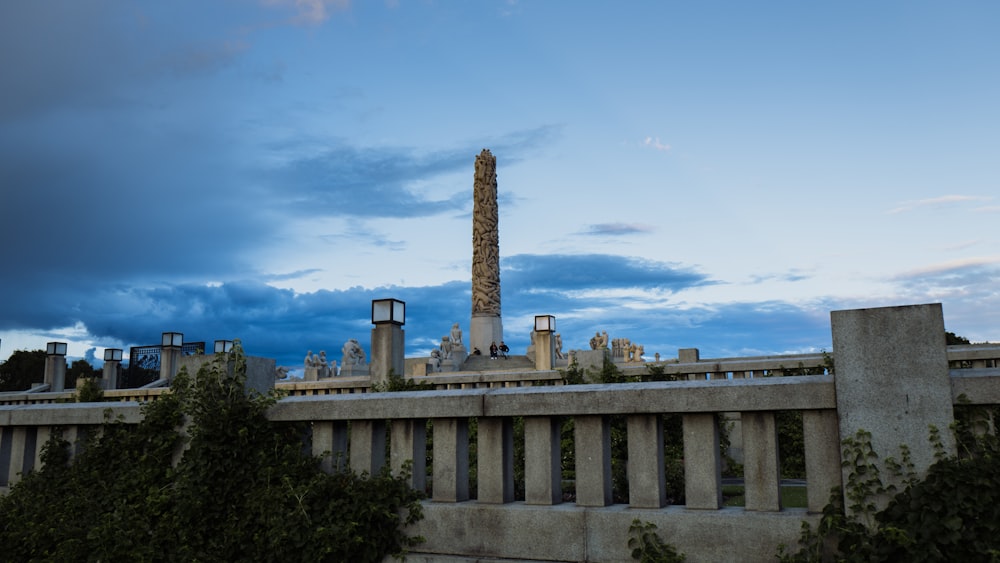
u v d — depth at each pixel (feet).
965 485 19.07
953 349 47.73
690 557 22.39
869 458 20.65
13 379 226.79
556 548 24.02
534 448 25.26
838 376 21.25
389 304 68.28
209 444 28.37
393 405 26.86
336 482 26.84
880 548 19.57
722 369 55.01
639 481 23.84
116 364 130.31
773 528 21.62
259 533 26.58
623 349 194.90
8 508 32.58
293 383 72.69
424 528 25.98
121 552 28.02
